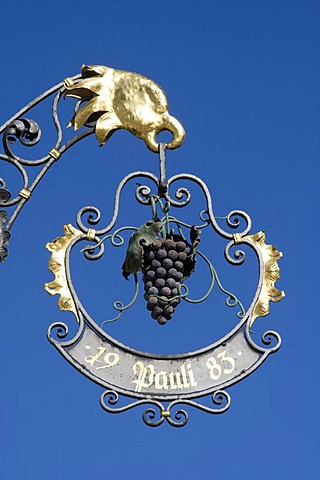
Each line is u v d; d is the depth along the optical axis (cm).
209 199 853
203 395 785
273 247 839
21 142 873
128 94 877
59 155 874
